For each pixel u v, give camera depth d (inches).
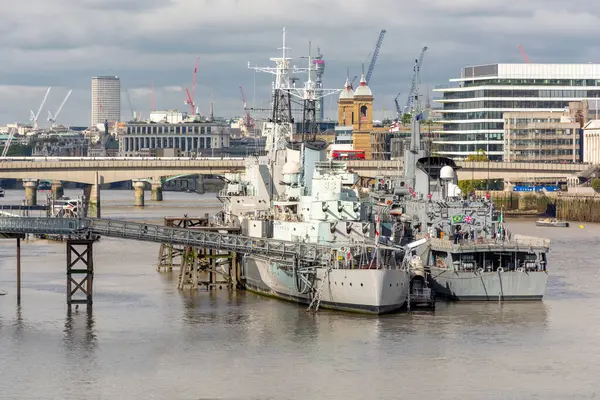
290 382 5201.8
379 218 6894.7
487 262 7130.9
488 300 7017.7
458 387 5132.9
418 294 6722.4
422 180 7824.8
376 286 6373.0
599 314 6663.4
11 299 7283.5
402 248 6589.6
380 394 5032.0
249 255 7258.9
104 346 5871.1
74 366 5482.3
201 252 7849.4
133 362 5546.3
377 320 6373.0
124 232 6850.4
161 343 5925.2
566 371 5393.7
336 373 5329.7
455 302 6973.4
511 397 5000.0
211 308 6879.9
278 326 6269.7
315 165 7381.9
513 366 5467.5
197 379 5255.9
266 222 7480.3
